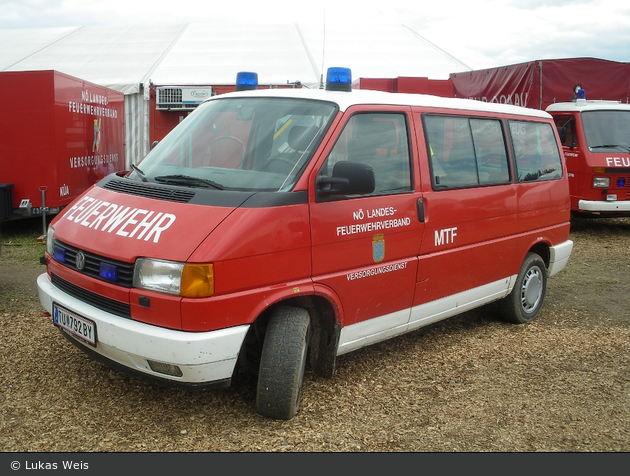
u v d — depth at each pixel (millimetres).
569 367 4648
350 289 3795
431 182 4355
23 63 19219
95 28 24672
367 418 3656
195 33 23516
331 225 3615
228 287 3137
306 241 3480
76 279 3496
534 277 5719
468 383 4266
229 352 3170
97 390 3807
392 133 4129
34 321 5039
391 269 4055
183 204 3375
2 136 8484
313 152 3602
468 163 4758
